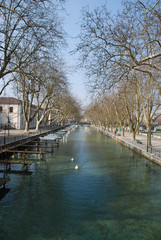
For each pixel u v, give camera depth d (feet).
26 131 119.65
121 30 38.52
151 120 83.15
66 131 209.97
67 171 52.60
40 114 254.06
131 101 126.82
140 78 75.00
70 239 23.41
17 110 169.58
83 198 35.04
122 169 55.16
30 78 46.55
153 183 43.45
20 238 23.44
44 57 48.49
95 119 310.24
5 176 47.67
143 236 24.18
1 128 147.43
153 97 83.35
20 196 35.55
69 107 196.75
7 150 61.72
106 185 41.96
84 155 76.38
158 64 62.90
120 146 103.55
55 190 38.70
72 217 28.37
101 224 26.73
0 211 29.76
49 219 27.76
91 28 38.40
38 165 59.00
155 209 31.14
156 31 39.55
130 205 32.48
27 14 40.19
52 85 109.70
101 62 40.42
